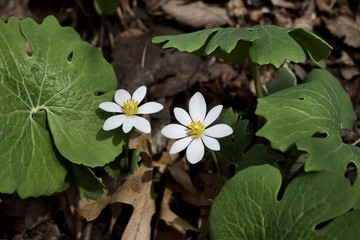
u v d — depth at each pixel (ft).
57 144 1.16
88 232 1.31
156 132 1.48
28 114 1.17
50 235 1.34
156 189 1.38
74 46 1.23
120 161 1.28
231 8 1.77
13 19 1.18
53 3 1.76
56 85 1.20
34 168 1.15
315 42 1.19
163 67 1.64
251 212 1.06
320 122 1.11
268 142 1.38
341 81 1.59
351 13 1.78
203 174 1.40
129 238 1.22
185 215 1.35
